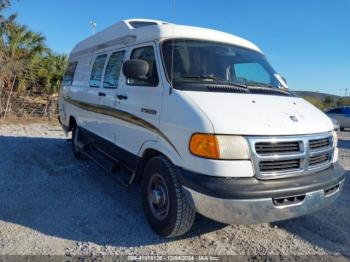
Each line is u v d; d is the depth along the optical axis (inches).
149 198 160.4
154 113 155.7
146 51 175.0
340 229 167.0
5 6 665.0
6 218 167.3
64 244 144.2
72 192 207.8
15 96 695.1
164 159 150.1
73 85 292.4
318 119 153.3
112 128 204.5
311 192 135.6
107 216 173.3
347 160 365.4
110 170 199.9
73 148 302.7
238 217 125.4
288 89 185.9
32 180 230.2
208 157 126.5
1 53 647.8
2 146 347.3
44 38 710.5
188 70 160.4
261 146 128.5
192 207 132.9
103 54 231.1
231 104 139.6
